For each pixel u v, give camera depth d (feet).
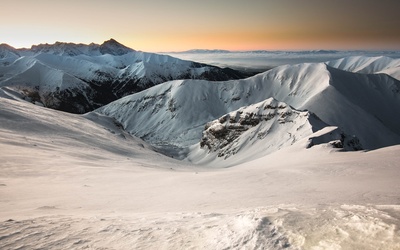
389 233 13.53
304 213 19.24
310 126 376.48
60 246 17.89
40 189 52.39
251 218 18.92
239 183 58.95
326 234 14.83
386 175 53.16
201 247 16.24
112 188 57.62
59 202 41.63
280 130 430.61
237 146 453.58
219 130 513.04
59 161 92.17
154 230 20.70
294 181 56.18
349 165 68.59
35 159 87.45
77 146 147.23
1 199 42.42
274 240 15.06
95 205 40.16
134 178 71.92
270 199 38.96
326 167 68.95
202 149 536.42
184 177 71.77
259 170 80.23
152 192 52.49
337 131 226.99
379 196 35.94
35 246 17.90
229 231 17.81
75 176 71.46
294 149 154.30
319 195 39.40
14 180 59.72
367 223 15.20
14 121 160.97
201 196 46.09
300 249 13.69
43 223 23.57
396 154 77.00
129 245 17.76
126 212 33.96
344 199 35.40
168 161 199.41
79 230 21.43
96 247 17.62
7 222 23.53
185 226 21.42
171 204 40.19
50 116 229.45
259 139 442.91
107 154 145.89
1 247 17.70
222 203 38.73
